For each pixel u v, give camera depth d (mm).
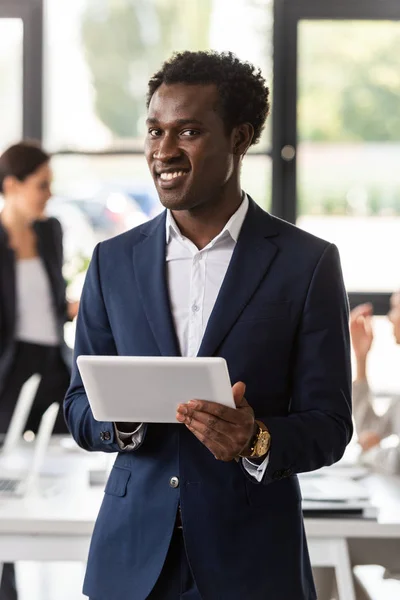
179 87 1854
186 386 1727
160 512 1849
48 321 4672
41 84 5668
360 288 5746
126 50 5645
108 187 5699
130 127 5688
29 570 4664
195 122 1832
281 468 1802
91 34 5648
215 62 1885
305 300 1890
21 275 4613
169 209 1943
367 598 3359
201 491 1841
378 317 5723
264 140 5691
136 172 5707
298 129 5691
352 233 5738
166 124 1844
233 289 1890
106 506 1937
